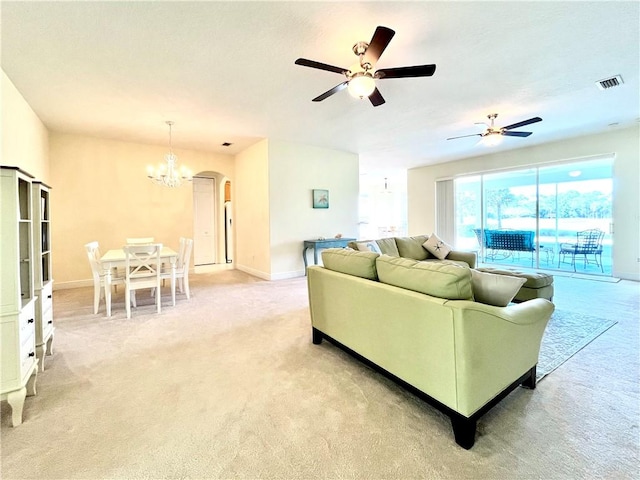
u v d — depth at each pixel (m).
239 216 6.64
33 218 2.17
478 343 1.48
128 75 2.95
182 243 4.45
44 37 2.32
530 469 1.32
